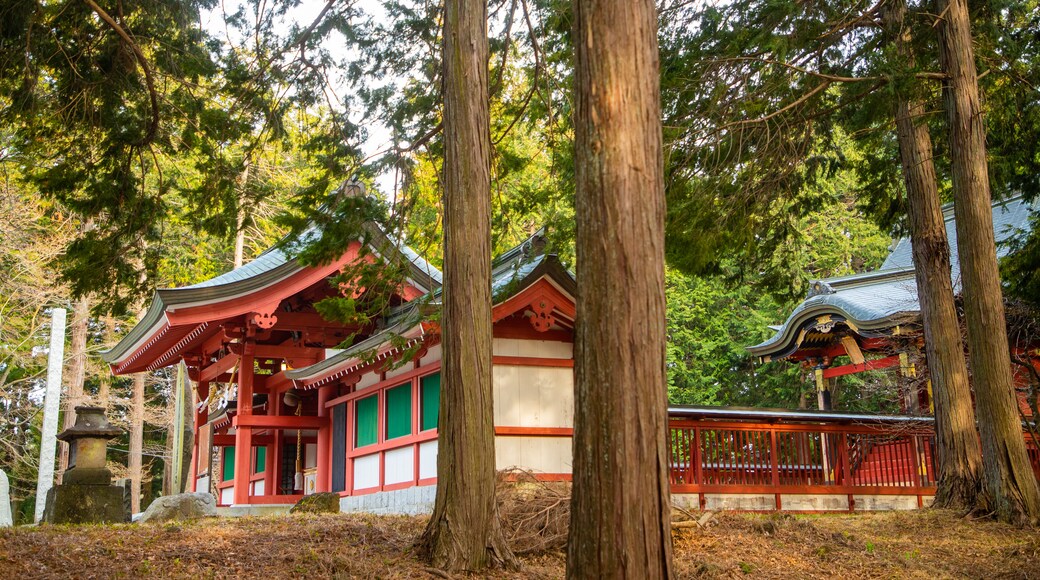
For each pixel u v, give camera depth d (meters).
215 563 8.45
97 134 12.42
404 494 14.97
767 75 13.28
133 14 12.31
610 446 5.57
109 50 11.93
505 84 14.38
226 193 13.02
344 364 16.06
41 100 12.02
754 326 32.62
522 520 9.98
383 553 8.97
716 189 13.73
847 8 13.62
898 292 20.77
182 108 12.65
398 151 12.19
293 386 19.47
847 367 21.11
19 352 28.83
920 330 17.97
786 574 9.45
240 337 17.83
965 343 16.53
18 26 11.02
